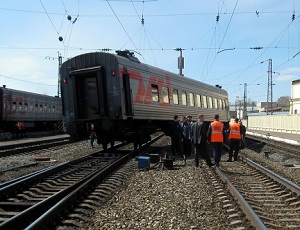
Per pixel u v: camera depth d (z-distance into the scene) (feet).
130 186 31.60
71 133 51.85
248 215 21.09
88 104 52.01
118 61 49.52
